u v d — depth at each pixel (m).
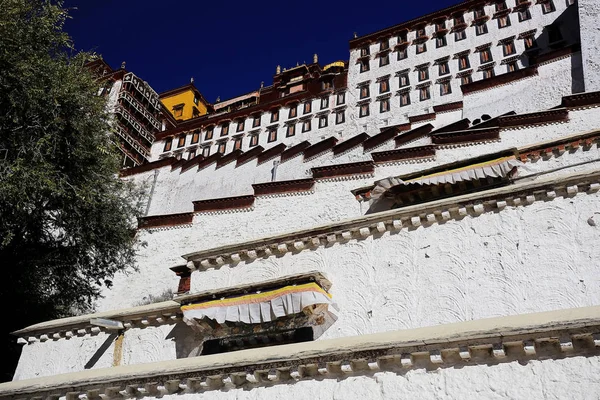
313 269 8.90
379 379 5.76
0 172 10.40
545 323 5.10
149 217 18.77
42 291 13.15
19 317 12.82
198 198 25.67
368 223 8.70
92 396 7.36
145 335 9.58
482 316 7.20
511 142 14.70
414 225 8.36
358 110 36.12
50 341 10.51
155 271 17.23
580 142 11.78
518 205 7.75
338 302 8.30
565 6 32.47
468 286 7.51
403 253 8.23
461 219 8.05
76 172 12.23
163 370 6.91
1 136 10.99
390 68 36.84
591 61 19.64
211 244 17.22
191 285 10.06
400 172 15.62
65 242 13.23
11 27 11.35
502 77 21.81
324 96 38.50
